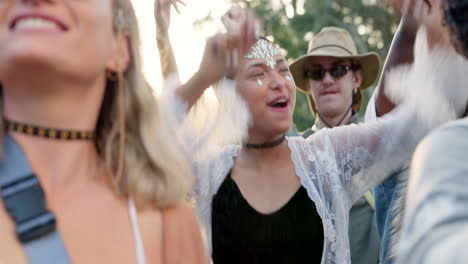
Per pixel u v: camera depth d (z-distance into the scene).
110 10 1.66
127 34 1.82
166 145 1.86
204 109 2.81
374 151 2.74
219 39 2.40
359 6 11.78
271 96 2.83
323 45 4.37
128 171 1.75
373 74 4.56
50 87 1.55
